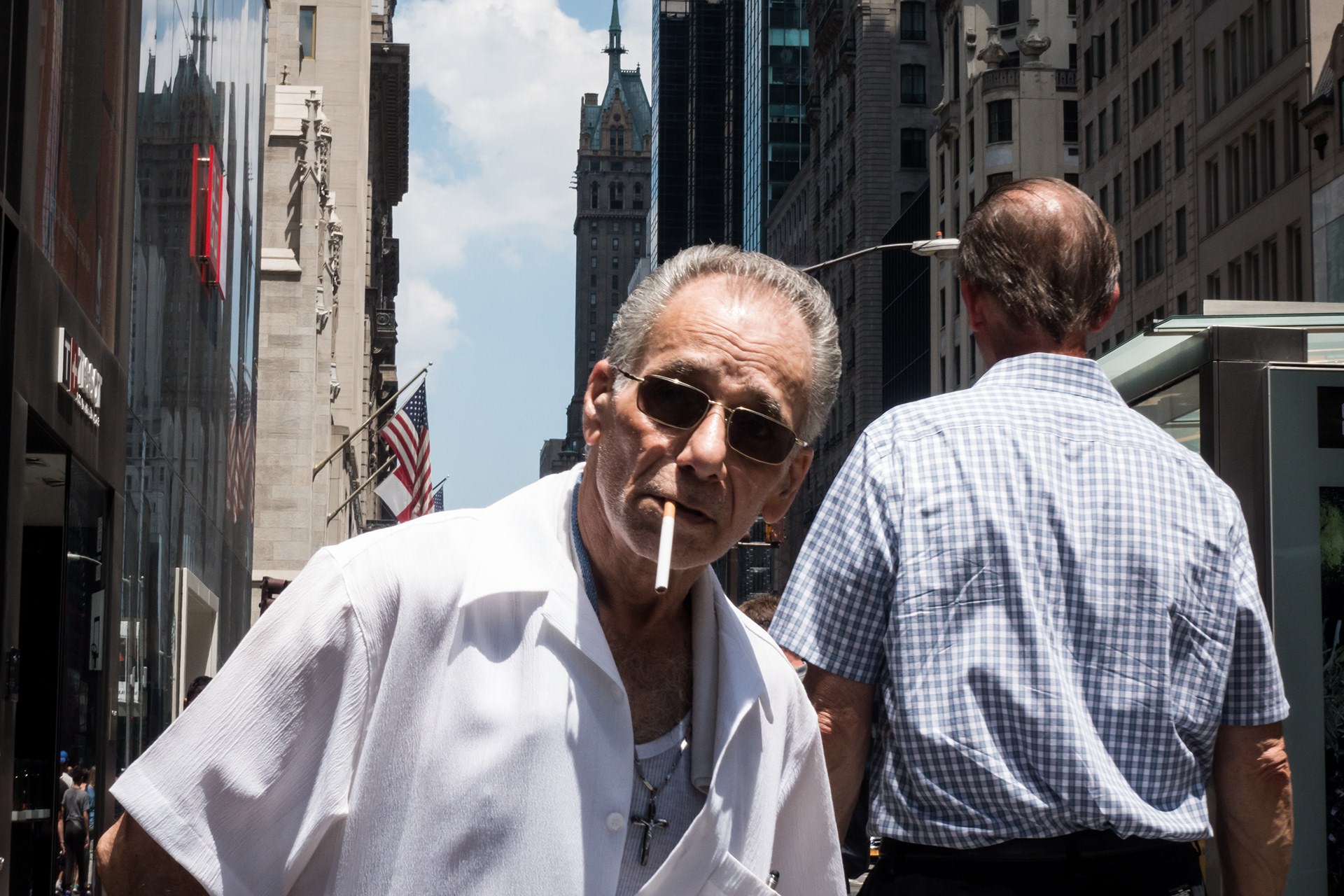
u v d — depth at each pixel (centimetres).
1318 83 4275
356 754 218
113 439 1414
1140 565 316
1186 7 5181
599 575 232
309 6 6588
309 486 4281
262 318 4328
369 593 218
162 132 1914
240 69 2848
